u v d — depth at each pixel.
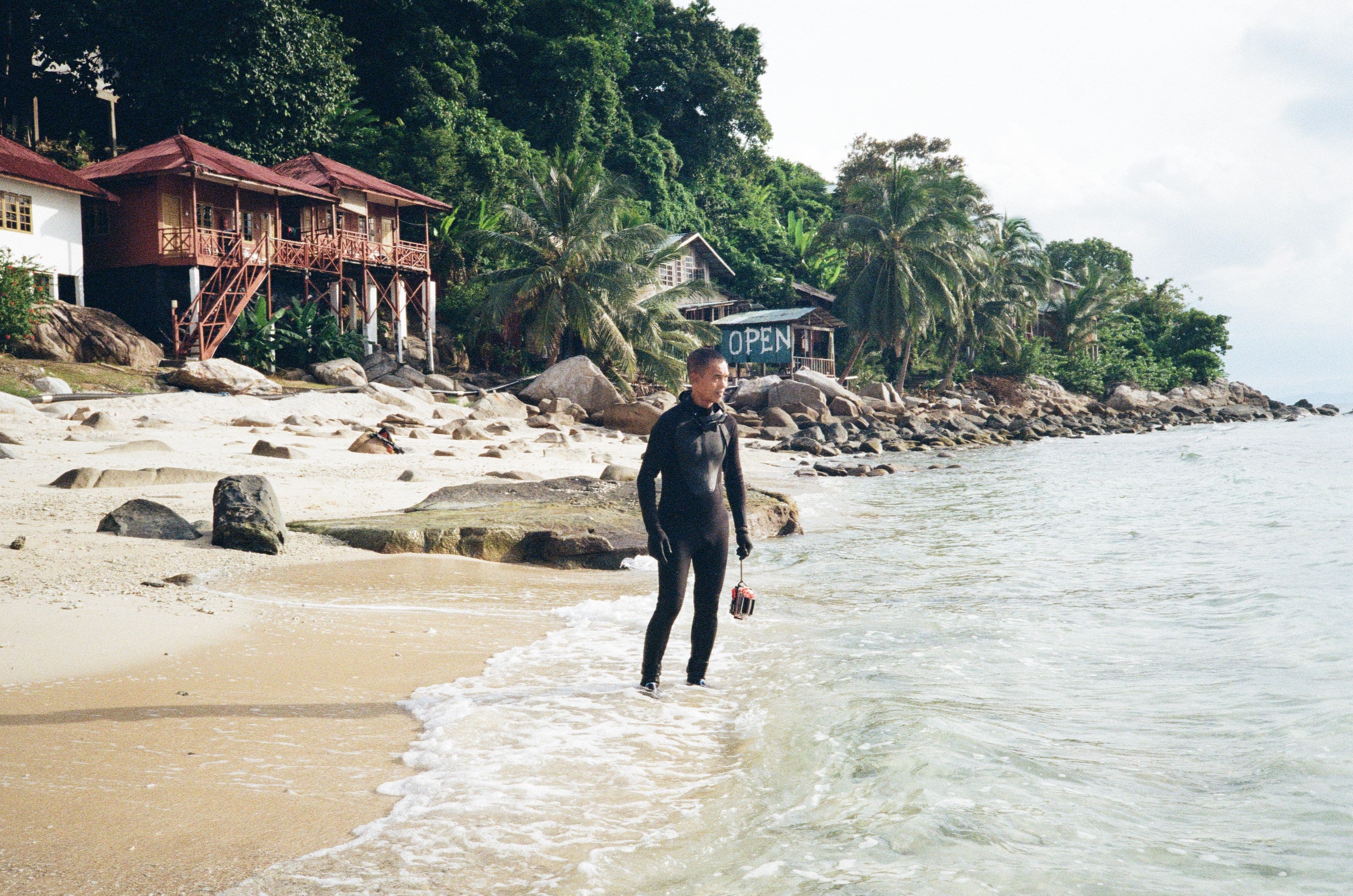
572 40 51.53
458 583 7.47
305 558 8.15
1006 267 59.38
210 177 29.11
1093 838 2.91
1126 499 15.23
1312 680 4.77
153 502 8.70
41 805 2.94
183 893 2.45
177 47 34.72
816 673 4.95
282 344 30.61
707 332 43.09
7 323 23.84
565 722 3.99
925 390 55.97
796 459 26.02
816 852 2.76
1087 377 63.47
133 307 29.91
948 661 5.26
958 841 2.83
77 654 4.73
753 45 70.50
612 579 8.20
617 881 2.58
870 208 49.84
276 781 3.23
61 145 35.78
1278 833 2.97
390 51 44.91
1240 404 68.06
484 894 2.49
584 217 38.12
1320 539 9.97
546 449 20.81
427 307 36.84
